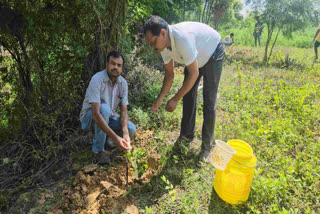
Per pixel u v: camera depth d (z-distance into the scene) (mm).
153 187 2299
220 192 2156
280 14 7113
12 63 2605
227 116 3553
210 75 2451
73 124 3076
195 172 2539
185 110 2877
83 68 2980
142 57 4562
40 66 2613
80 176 2297
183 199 2021
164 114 3512
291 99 4051
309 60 7977
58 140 2711
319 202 2145
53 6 2422
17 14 2168
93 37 2910
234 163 2016
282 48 10812
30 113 2629
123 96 2604
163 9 6656
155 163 2621
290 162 2537
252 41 12953
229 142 2275
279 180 2273
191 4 7750
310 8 6941
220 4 8406
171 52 2289
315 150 2768
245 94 4344
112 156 2725
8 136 2715
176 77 4965
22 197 2123
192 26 2254
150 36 1988
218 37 2402
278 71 6211
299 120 3590
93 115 2295
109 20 2805
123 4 2865
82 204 2031
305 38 13266
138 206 2096
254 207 2070
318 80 5422
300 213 2062
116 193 2170
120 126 2711
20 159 2521
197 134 3250
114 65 2297
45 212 1996
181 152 2762
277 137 3010
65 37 2705
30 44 2434
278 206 2094
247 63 7273
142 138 3049
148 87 4090
